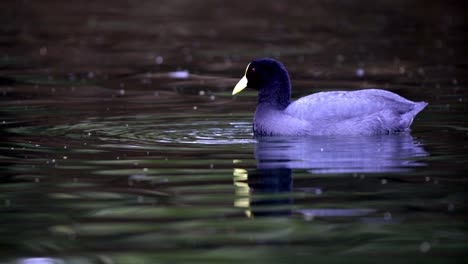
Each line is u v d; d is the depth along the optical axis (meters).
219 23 36.59
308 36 32.41
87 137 15.00
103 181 11.63
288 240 8.95
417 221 9.55
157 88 21.67
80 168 12.45
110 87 21.80
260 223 9.55
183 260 8.34
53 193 11.01
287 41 31.17
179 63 26.28
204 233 9.20
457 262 8.22
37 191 11.12
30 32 33.19
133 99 19.86
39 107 18.58
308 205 10.25
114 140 14.70
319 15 39.09
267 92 15.56
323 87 21.50
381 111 14.91
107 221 9.72
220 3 44.16
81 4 43.25
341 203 10.31
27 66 25.50
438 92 20.09
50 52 28.52
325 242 8.88
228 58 27.19
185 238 9.05
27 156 13.31
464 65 24.86
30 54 27.98
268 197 10.65
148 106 18.78
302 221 9.62
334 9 41.41
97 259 8.40
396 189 10.94
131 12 40.38
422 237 9.01
